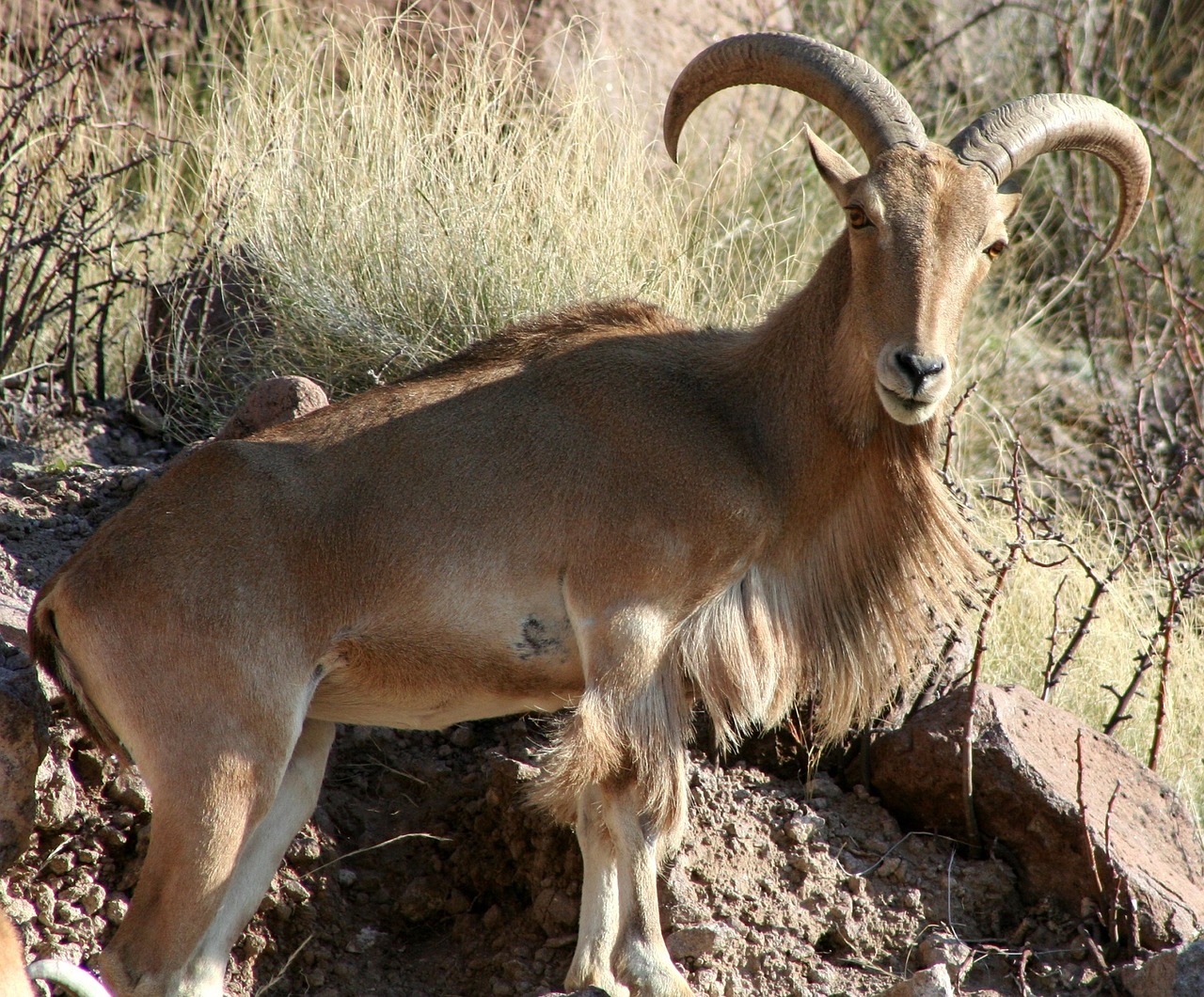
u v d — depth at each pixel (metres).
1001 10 38.78
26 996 10.98
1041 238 33.69
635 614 13.48
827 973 14.84
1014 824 15.89
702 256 26.45
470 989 15.23
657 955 13.52
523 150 25.92
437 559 13.61
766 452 14.29
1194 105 36.22
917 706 17.17
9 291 22.70
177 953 12.66
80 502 18.17
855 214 13.33
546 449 13.85
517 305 22.52
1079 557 17.97
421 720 14.52
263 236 23.41
